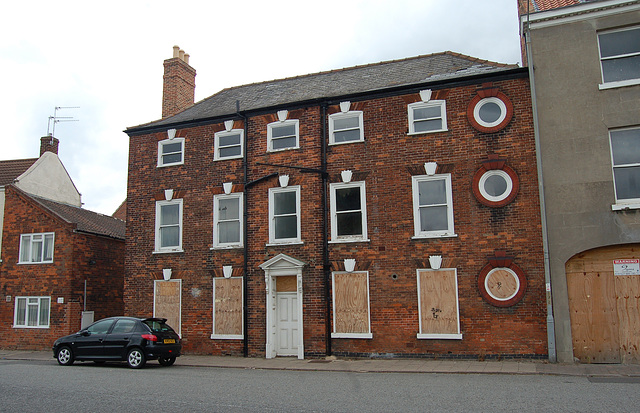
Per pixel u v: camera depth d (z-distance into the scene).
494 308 15.98
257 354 18.38
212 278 19.52
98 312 24.11
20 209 24.36
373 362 16.25
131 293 20.66
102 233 24.67
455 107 17.33
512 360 15.55
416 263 16.94
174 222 20.69
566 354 15.02
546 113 16.06
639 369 13.80
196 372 14.82
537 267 15.73
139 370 15.30
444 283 16.61
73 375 14.05
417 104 17.78
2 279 24.06
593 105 15.69
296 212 18.77
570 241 15.33
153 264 20.50
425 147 17.44
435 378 12.96
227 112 20.47
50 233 23.64
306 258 18.20
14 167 28.12
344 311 17.58
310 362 16.73
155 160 21.27
